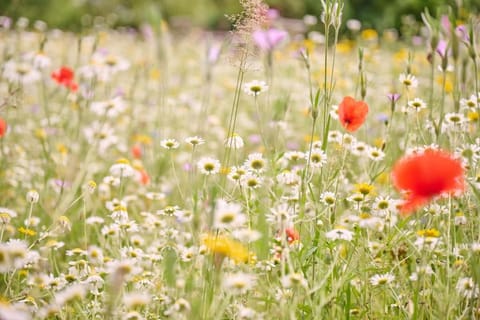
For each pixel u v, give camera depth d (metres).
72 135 4.66
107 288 2.62
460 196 2.68
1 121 3.68
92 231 3.52
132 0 14.62
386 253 2.58
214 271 2.28
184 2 16.02
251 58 2.54
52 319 2.44
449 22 2.54
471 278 2.25
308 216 2.73
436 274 2.29
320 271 2.38
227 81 7.38
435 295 2.28
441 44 3.14
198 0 16.19
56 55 7.88
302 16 13.84
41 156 4.38
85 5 13.94
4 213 2.74
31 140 5.04
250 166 2.67
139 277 2.58
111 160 4.59
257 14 2.51
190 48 10.57
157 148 4.49
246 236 2.24
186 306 2.11
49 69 7.14
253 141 5.04
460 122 2.88
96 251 2.78
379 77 6.61
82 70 4.67
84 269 2.60
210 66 3.48
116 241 3.03
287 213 2.34
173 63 9.02
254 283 2.23
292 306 2.10
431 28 2.59
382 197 2.66
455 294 2.26
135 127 5.50
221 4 16.33
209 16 16.12
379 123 4.98
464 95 3.10
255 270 2.53
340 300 2.41
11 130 4.67
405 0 13.06
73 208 3.60
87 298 2.77
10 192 3.99
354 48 7.61
